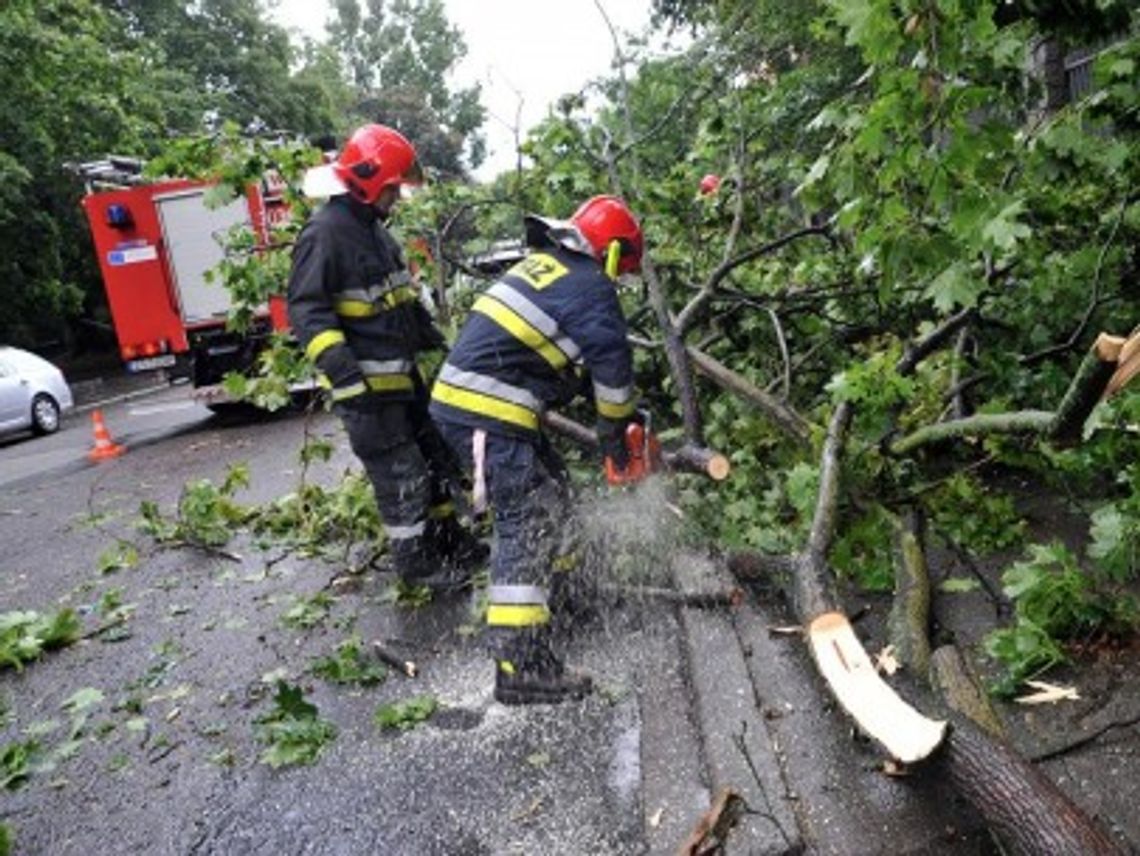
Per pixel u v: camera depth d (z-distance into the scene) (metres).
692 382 4.54
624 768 2.89
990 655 3.04
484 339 3.37
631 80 6.09
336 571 4.91
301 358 5.77
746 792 2.60
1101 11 3.43
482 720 3.28
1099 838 1.99
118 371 25.30
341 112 44.16
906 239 3.17
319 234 4.04
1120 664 2.93
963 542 3.87
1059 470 4.01
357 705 3.50
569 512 3.68
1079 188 4.23
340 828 2.79
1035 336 4.51
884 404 3.66
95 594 5.13
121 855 2.80
